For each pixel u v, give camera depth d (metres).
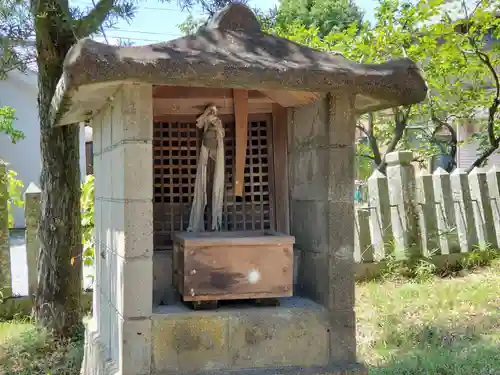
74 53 2.73
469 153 14.03
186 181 3.79
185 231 3.71
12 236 14.22
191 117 3.78
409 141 12.64
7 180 6.66
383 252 7.97
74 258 5.88
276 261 3.26
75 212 5.89
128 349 3.01
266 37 3.30
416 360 4.83
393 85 3.09
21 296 6.65
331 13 15.62
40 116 5.77
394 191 8.21
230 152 3.84
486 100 10.01
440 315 6.17
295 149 3.74
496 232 8.95
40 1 5.02
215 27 3.25
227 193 3.84
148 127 3.03
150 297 3.05
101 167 3.90
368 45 8.69
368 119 11.63
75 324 5.85
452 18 10.41
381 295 6.91
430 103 9.86
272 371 3.20
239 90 3.58
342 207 3.33
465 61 9.44
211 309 3.21
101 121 3.84
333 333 3.31
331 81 2.99
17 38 5.05
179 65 2.80
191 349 3.11
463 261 8.35
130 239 3.01
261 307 3.31
